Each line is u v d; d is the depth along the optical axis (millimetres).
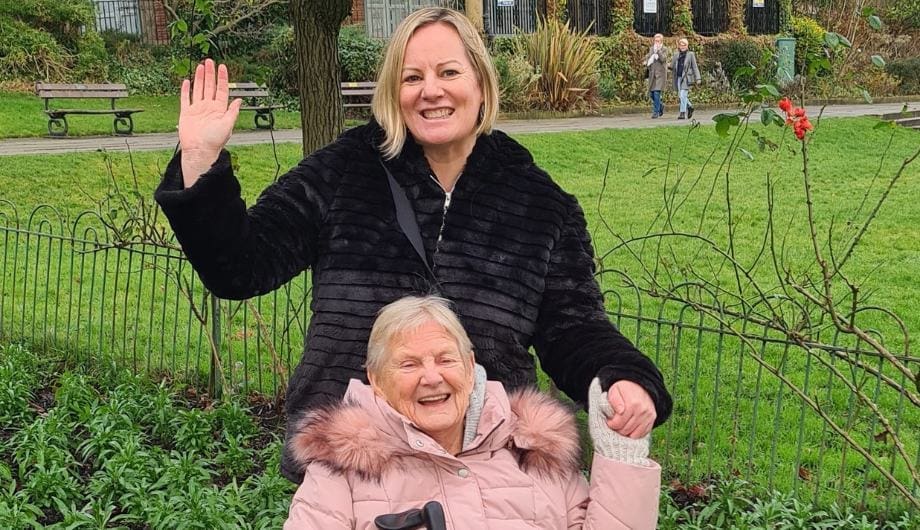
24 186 10953
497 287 2246
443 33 2254
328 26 5449
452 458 2039
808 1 28609
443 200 2293
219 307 5723
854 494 4617
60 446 4758
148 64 21062
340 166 2311
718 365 4637
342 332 2213
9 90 18438
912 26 27750
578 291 2307
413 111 2246
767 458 5039
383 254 2234
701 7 27031
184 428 4934
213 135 2008
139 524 4102
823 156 16281
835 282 8359
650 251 9688
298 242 2213
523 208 2316
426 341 2043
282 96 19203
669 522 4102
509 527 2033
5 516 3850
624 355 2098
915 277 8766
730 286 8406
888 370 6023
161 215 9578
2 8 19562
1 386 5434
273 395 5742
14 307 7090
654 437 5215
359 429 2051
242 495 4246
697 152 16078
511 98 19891
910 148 17516
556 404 2203
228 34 18172
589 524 2014
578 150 15680
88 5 21047
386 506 2018
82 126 15438
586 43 20953
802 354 6395
